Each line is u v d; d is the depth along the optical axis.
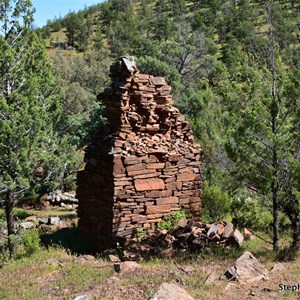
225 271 10.05
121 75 14.54
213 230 13.65
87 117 32.66
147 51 51.28
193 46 47.91
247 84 12.22
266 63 12.57
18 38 16.56
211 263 11.49
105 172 14.06
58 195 28.30
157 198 14.36
